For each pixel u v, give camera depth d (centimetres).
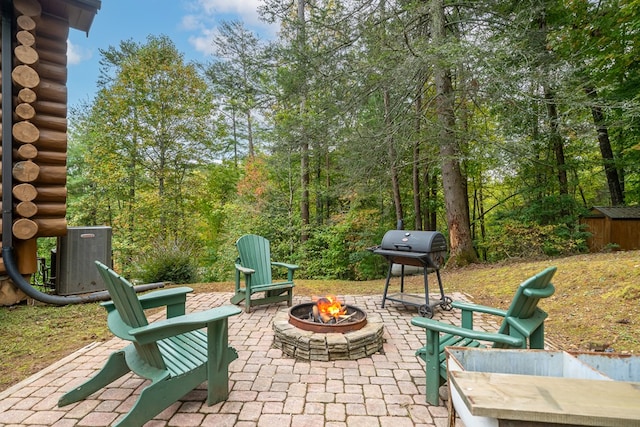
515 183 1012
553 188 895
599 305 369
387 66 592
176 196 1196
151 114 1119
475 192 1235
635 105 550
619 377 150
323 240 1045
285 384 233
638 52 654
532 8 622
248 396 217
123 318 194
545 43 652
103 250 482
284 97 848
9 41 392
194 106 1165
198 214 1295
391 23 613
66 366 260
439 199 1155
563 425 104
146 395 175
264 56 865
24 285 402
